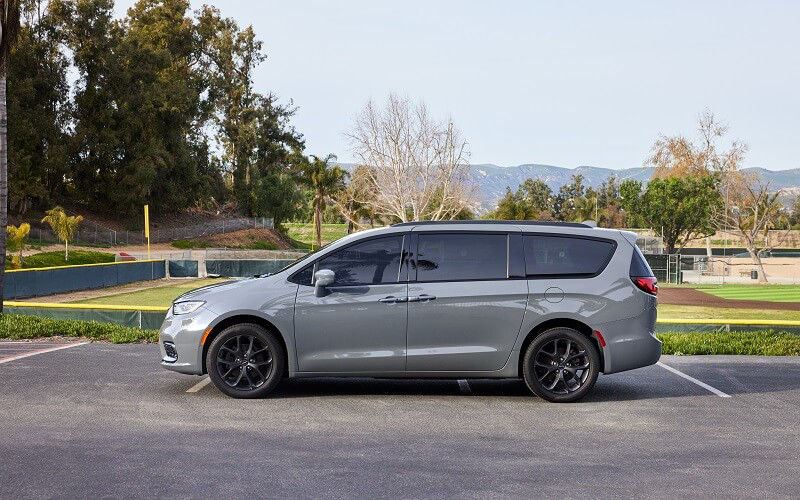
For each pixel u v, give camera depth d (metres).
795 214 137.75
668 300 39.81
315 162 98.69
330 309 8.52
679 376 10.22
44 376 9.59
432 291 8.54
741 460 6.34
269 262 51.06
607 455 6.44
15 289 30.80
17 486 5.45
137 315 16.33
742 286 53.84
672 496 5.41
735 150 75.31
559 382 8.59
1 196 15.55
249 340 8.59
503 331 8.55
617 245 8.77
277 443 6.70
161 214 98.81
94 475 5.72
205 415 7.70
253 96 115.88
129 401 8.27
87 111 86.75
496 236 8.72
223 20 114.69
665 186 77.94
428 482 5.67
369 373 8.58
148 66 90.00
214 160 111.88
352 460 6.21
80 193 87.75
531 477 5.82
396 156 65.69
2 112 15.31
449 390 9.16
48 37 85.31
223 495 5.31
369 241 8.71
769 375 10.32
